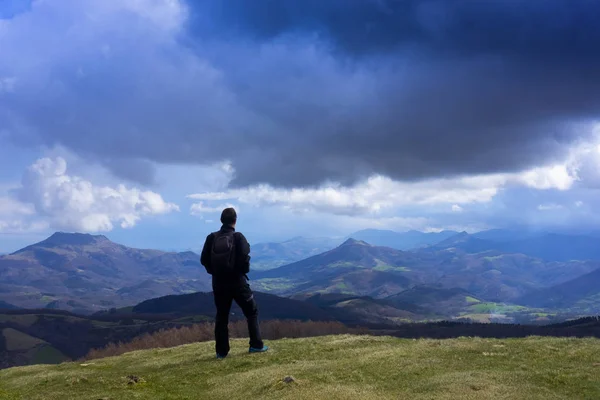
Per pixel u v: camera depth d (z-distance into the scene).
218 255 13.97
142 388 11.73
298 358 13.54
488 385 9.38
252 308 14.71
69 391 11.84
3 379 15.29
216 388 11.20
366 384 10.24
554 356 11.68
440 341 14.88
